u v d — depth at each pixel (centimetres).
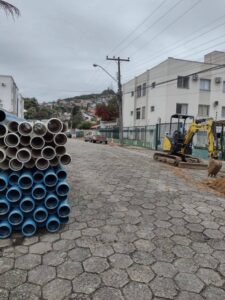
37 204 404
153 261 331
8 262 318
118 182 766
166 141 1373
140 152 1998
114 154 1653
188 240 394
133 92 3347
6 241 371
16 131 406
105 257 336
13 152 405
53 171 418
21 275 293
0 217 383
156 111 2786
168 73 2580
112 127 4097
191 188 732
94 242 376
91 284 281
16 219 391
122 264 321
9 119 438
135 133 2908
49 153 420
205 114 2716
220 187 750
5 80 3231
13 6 961
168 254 350
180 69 2612
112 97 5681
